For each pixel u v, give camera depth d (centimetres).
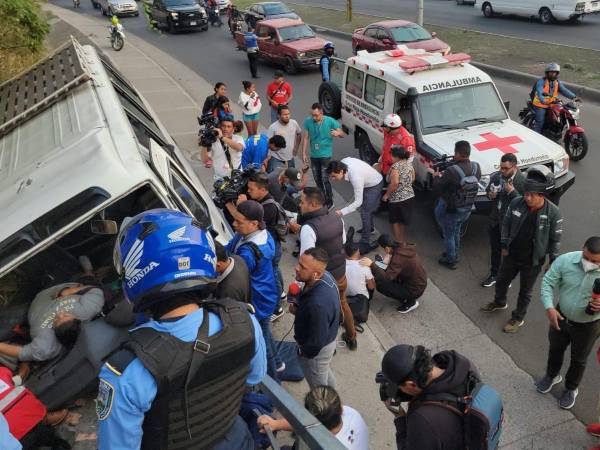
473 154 770
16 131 500
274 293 446
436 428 247
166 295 153
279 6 2311
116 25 2072
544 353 552
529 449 442
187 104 1422
